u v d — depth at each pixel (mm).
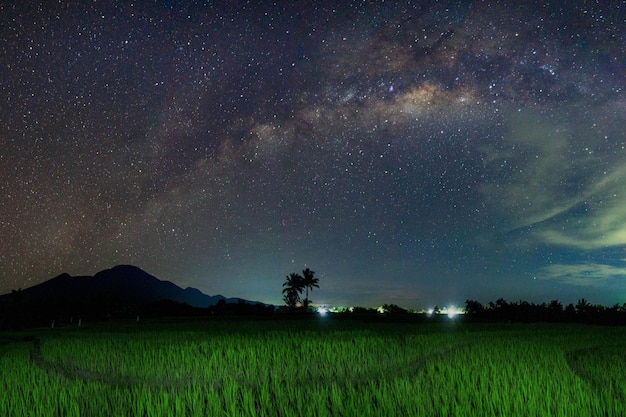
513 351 13758
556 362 11516
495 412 7410
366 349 15094
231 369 11531
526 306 38500
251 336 20188
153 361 12805
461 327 27500
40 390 8922
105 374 11180
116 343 17438
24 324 37406
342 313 50625
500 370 10281
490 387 8664
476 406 7668
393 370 11461
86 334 23094
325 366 11945
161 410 7664
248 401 7996
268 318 45125
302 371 11242
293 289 75875
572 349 14656
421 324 31812
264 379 10203
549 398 7680
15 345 17797
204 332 23391
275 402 8227
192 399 8227
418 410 7426
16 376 10430
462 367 10805
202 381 10156
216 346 15688
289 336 20297
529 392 8109
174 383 9992
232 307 56531
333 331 23750
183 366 11992
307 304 75938
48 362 13031
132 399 8469
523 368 10391
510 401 7770
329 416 7262
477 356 12711
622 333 21844
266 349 14664
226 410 7723
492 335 20297
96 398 8516
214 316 49906
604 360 12406
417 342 17156
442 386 9070
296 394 8570
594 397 7781
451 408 7629
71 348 16109
